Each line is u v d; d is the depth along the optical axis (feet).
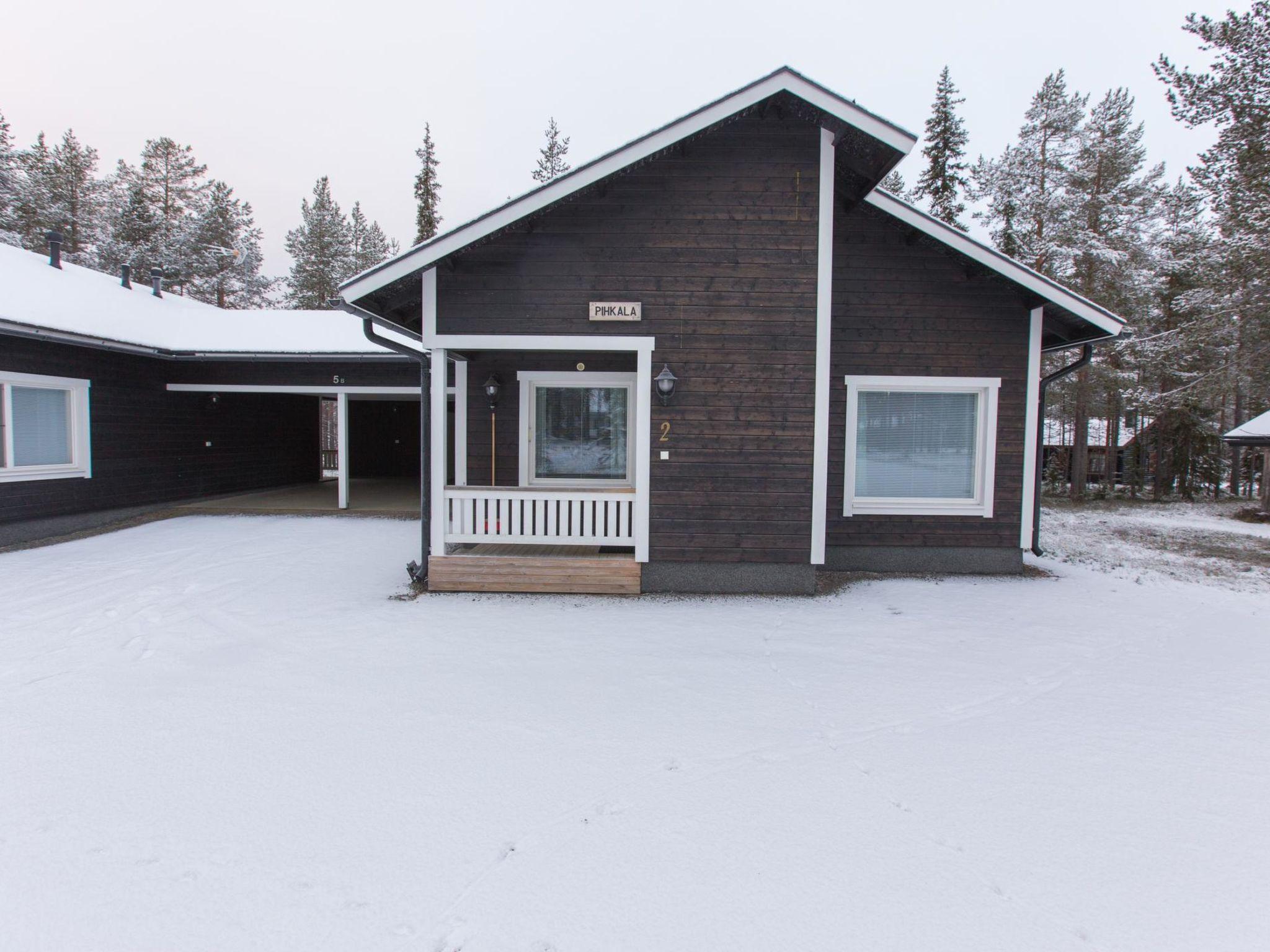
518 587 25.64
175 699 15.44
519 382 31.07
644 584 25.70
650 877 9.39
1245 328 46.70
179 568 29.66
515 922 8.52
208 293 111.55
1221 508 64.08
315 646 19.25
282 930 8.37
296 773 12.19
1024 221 65.36
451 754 12.91
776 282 25.00
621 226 25.08
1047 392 69.00
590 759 12.78
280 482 62.18
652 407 25.35
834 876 9.45
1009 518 30.14
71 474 38.58
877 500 30.19
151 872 9.46
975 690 16.38
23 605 23.52
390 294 26.32
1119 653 19.39
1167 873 9.67
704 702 15.48
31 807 11.07
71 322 38.34
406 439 75.77
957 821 10.85
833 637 20.56
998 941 8.27
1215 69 43.24
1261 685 16.96
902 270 29.68
